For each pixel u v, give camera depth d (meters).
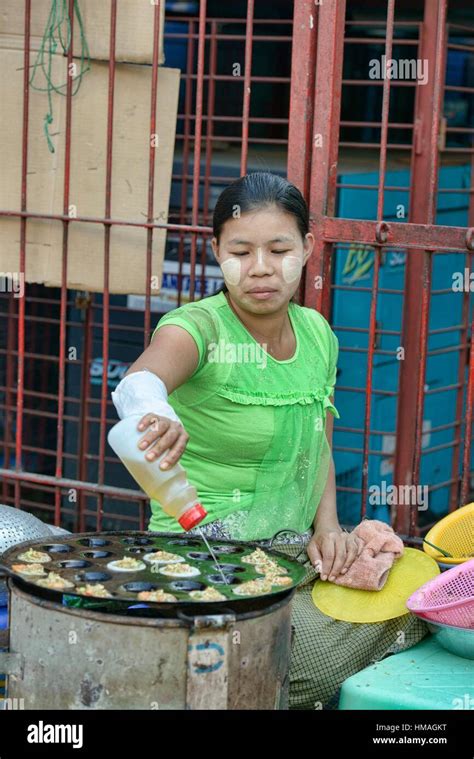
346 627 2.48
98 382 4.56
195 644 1.88
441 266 5.02
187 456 2.53
